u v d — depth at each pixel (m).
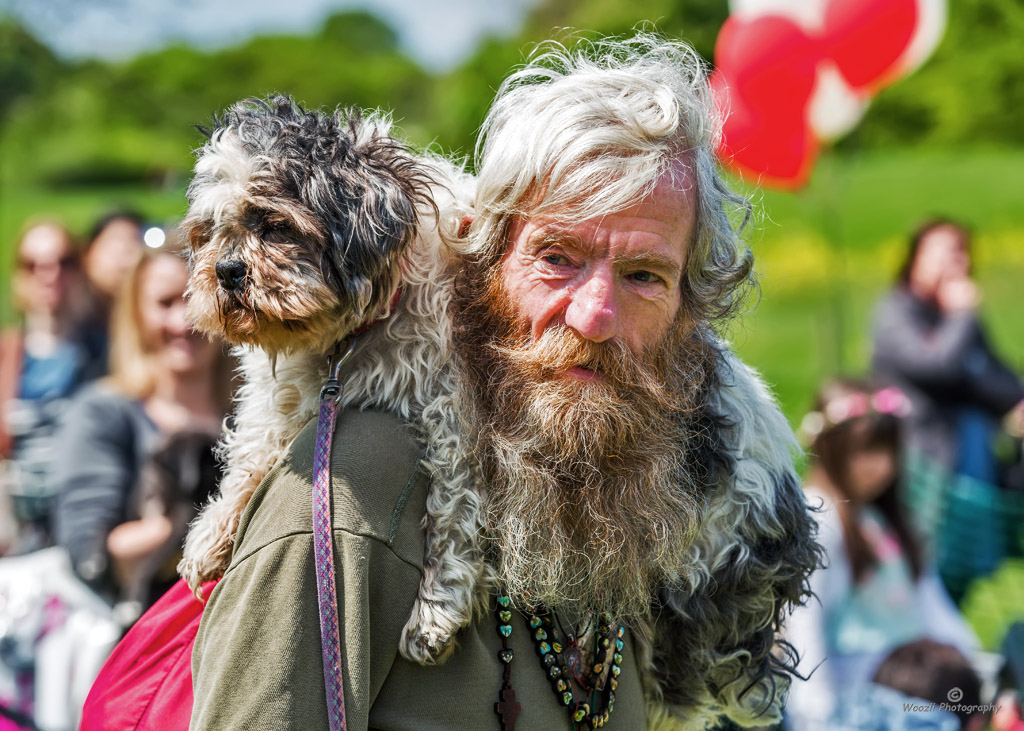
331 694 2.58
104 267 8.72
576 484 2.97
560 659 2.98
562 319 2.92
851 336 18.22
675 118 2.91
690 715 3.41
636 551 2.99
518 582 2.86
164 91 31.30
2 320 12.30
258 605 2.65
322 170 2.79
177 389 6.08
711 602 3.23
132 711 2.94
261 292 2.72
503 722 2.80
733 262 3.18
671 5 21.53
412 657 2.72
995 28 27.78
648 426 3.01
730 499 3.21
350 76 32.44
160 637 3.03
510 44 23.16
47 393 7.98
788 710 6.04
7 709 5.35
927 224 10.92
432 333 2.96
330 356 2.95
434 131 23.31
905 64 10.96
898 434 6.65
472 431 2.93
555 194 2.86
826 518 6.20
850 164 26.33
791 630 6.16
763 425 3.32
